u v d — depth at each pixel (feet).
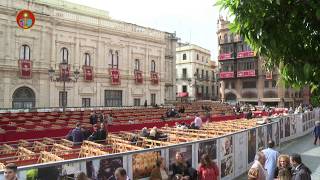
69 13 136.15
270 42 11.09
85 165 21.15
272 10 11.08
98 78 146.20
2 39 116.16
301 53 11.09
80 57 140.15
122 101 156.97
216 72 270.26
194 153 30.68
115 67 154.71
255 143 46.03
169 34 202.18
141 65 167.32
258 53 12.18
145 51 169.07
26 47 123.24
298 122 77.87
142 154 25.27
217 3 12.23
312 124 94.38
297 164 22.56
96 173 21.74
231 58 208.54
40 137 60.18
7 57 117.08
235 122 69.67
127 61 159.94
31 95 124.26
